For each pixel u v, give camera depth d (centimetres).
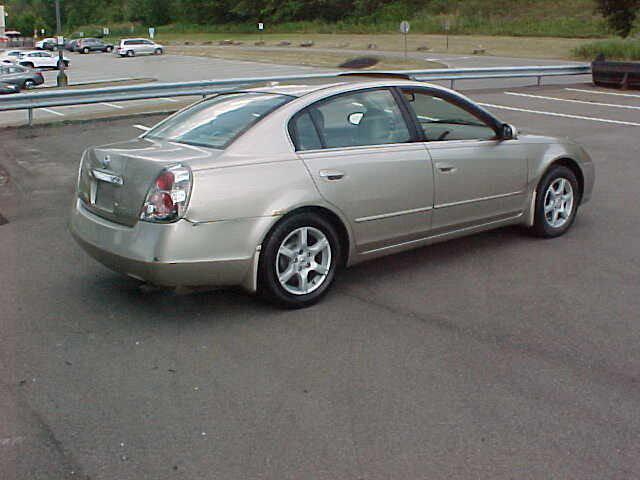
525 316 457
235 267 436
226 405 347
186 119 514
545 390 358
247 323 450
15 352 410
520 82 2280
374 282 525
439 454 302
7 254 611
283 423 329
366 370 383
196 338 427
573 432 318
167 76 3641
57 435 321
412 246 531
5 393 361
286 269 462
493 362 391
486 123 570
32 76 3269
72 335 434
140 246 423
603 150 1084
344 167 474
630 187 845
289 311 469
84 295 505
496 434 317
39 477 288
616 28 4309
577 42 5094
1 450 308
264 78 1639
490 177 561
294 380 372
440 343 417
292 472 290
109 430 325
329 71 3456
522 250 599
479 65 3503
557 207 632
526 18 6719
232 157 440
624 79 1962
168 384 369
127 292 510
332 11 8631
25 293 511
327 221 477
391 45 5606
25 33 12381
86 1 11875
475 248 607
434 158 521
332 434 319
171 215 417
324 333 433
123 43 5706
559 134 1233
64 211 772
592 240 627
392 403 346
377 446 309
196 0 9781
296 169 454
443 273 544
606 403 344
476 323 446
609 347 409
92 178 473
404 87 528
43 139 1240
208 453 305
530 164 593
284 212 445
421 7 7875
